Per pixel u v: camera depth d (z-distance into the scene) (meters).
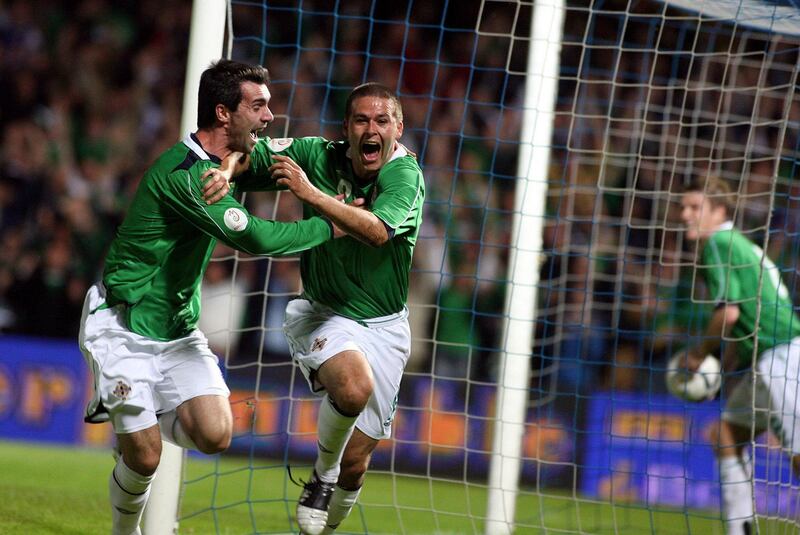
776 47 42.16
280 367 36.50
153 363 14.80
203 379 14.90
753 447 20.08
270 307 37.69
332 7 49.09
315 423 35.66
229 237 14.09
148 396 14.60
